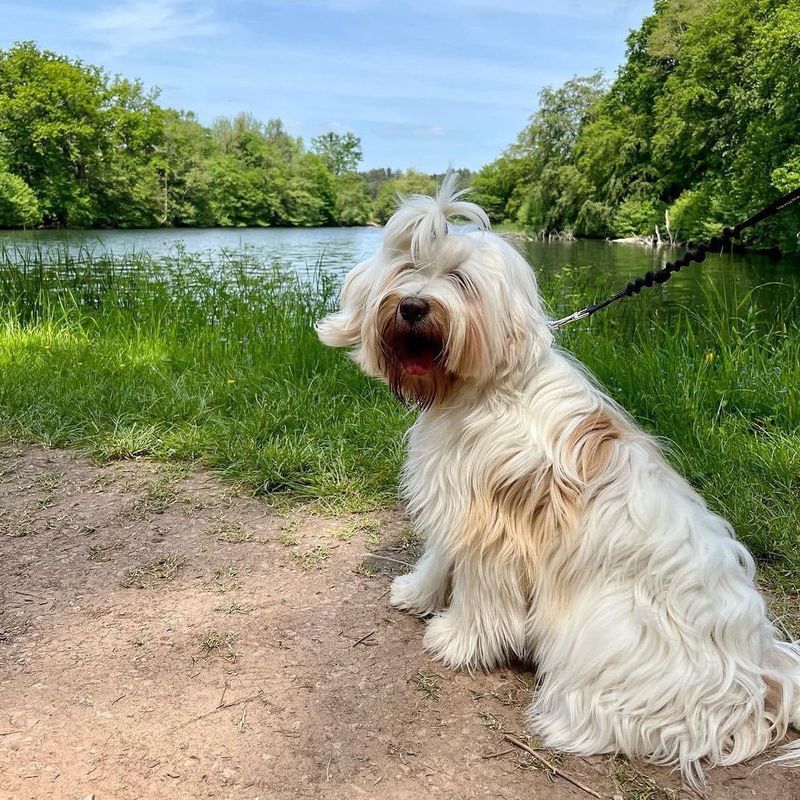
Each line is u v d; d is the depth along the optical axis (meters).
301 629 0.99
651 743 0.76
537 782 0.75
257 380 1.95
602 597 0.79
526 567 0.86
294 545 1.21
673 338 2.15
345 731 0.81
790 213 8.75
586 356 1.99
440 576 0.99
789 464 1.41
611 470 0.82
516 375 0.87
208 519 1.29
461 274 0.86
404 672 0.91
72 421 1.70
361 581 1.10
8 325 2.55
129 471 1.48
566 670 0.80
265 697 0.85
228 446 1.54
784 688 0.78
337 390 1.92
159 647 0.94
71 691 0.85
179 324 2.60
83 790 0.72
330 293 2.86
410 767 0.76
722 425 1.63
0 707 0.82
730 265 7.23
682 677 0.75
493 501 0.86
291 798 0.72
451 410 0.91
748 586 0.80
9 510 1.30
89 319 2.68
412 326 0.85
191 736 0.79
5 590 1.06
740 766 0.77
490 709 0.85
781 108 9.67
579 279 2.95
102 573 1.11
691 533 0.78
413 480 0.97
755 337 2.15
